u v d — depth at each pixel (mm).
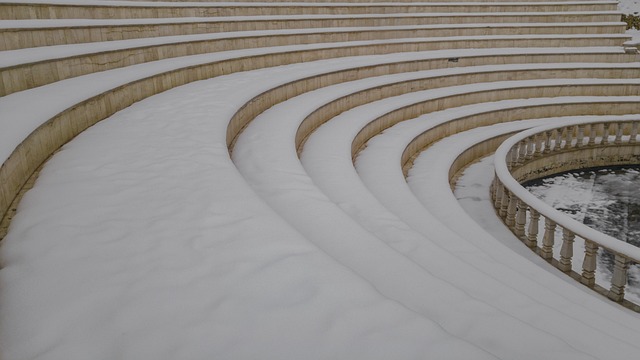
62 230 2613
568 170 9820
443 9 12891
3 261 2338
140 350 1730
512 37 12172
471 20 12570
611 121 9750
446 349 1774
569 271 5223
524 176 9172
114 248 2436
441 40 11758
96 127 4641
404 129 8578
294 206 3646
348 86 9008
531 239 5848
